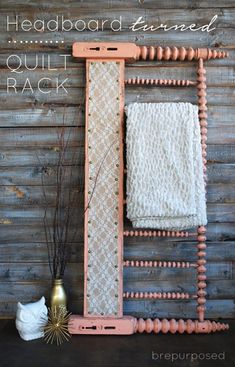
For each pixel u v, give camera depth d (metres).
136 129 1.57
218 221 1.71
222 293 1.71
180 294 1.65
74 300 1.70
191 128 1.57
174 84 1.68
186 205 1.54
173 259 1.71
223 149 1.71
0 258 1.72
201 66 1.67
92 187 1.64
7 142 1.72
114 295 1.62
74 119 1.71
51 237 1.72
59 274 1.64
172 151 1.56
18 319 1.54
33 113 1.72
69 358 1.39
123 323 1.59
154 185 1.55
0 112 1.72
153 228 1.64
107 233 1.63
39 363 1.35
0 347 1.48
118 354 1.42
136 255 1.70
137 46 1.66
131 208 1.55
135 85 1.71
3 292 1.72
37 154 1.72
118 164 1.64
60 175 1.71
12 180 1.72
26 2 1.72
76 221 1.71
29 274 1.72
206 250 1.72
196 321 1.62
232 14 1.71
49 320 1.59
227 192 1.71
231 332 1.62
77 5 1.71
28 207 1.72
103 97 1.65
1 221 1.72
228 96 1.71
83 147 1.71
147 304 1.70
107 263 1.63
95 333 1.59
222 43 1.71
